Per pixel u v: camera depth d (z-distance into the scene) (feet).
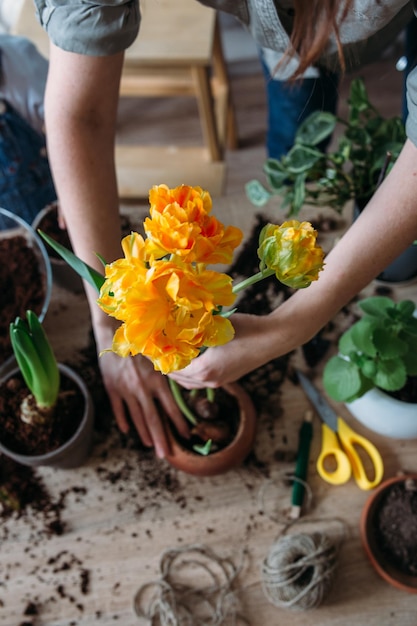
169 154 5.82
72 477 3.33
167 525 3.21
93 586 3.08
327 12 2.43
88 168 3.02
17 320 2.70
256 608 3.01
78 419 3.21
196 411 3.21
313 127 3.56
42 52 4.75
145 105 6.73
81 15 2.66
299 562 2.92
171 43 4.72
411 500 3.12
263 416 3.43
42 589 3.09
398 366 2.98
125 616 3.02
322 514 3.20
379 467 3.24
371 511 3.13
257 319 2.88
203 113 5.23
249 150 6.22
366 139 3.50
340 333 3.61
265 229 2.17
